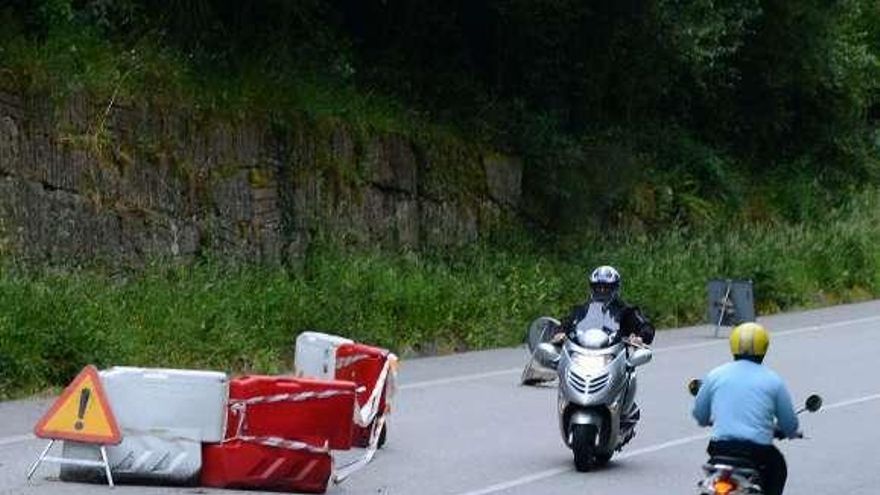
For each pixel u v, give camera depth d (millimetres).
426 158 41000
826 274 53469
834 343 38469
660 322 43000
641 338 20969
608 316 21000
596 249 45656
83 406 18031
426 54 45562
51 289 27719
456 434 23094
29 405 24297
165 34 35156
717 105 59781
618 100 53219
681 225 52125
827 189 63375
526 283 39344
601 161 47219
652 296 43250
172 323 28938
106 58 32375
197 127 33719
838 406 27281
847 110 64562
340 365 21500
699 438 23500
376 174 39094
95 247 30875
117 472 18094
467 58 46438
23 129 29594
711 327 43312
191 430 18141
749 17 52500
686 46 49750
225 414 18234
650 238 49062
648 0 48500
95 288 29094
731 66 58812
